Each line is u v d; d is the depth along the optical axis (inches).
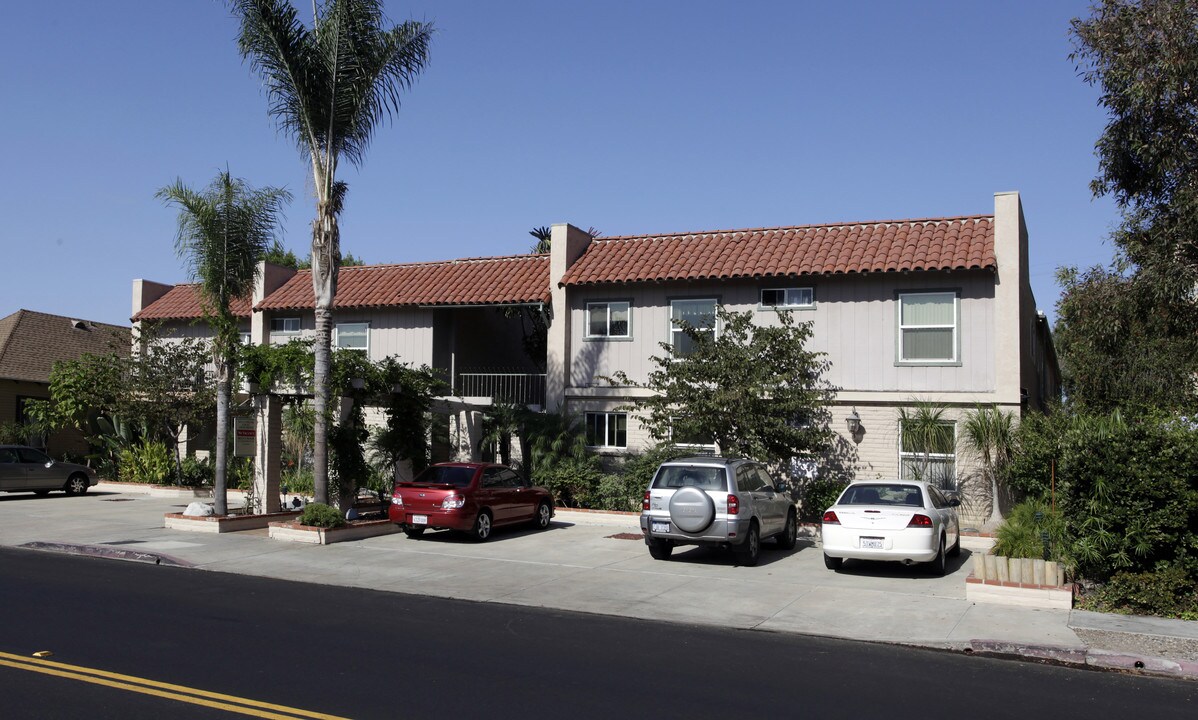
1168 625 418.0
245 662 318.7
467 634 382.0
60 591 452.1
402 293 997.8
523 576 543.5
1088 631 405.1
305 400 800.9
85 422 1176.2
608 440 886.4
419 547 653.9
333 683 293.9
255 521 736.3
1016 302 738.2
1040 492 647.8
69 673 295.4
